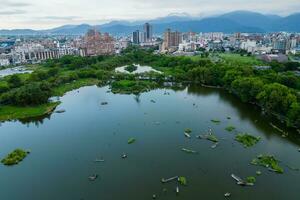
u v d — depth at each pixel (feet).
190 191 351.05
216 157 433.48
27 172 406.62
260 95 617.62
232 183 366.43
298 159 423.64
